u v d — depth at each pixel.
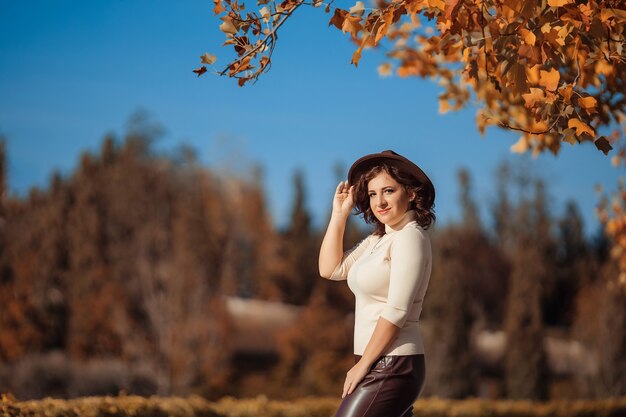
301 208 63.00
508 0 4.55
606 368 35.53
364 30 5.04
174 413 8.35
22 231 44.25
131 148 52.09
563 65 5.59
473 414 15.38
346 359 44.28
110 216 46.38
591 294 38.06
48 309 42.12
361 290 4.46
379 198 4.54
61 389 38.41
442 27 4.99
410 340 4.34
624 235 10.88
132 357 39.50
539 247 40.56
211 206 58.06
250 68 5.05
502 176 63.91
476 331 43.78
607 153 4.76
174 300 40.09
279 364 45.53
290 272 61.75
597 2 4.74
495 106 6.90
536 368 38.69
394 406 4.27
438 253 49.50
